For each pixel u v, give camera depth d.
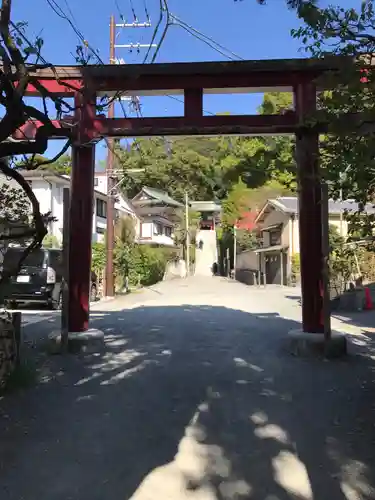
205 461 3.70
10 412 4.77
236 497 3.18
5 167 4.32
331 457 3.75
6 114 3.77
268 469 3.56
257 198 38.53
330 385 5.77
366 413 4.75
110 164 20.92
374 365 6.75
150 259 31.45
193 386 5.75
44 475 3.46
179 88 7.82
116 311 14.52
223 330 10.26
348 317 12.33
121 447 3.95
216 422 4.54
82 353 7.60
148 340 8.93
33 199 4.54
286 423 4.50
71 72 7.43
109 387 5.70
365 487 3.29
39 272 14.20
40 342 8.45
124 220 29.20
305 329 7.75
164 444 4.02
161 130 7.79
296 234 29.06
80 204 8.13
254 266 37.88
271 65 7.48
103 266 22.56
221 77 7.75
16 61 3.84
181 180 44.16
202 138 8.11
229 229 45.06
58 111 4.80
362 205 5.00
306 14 3.41
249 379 6.07
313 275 7.67
